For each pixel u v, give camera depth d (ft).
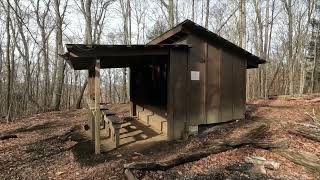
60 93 58.85
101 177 18.15
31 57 88.07
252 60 32.68
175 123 26.68
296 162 19.93
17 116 51.78
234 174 18.52
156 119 32.37
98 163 20.93
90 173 18.92
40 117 45.32
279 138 24.21
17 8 68.85
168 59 26.53
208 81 28.76
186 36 27.25
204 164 20.03
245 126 28.50
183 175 18.28
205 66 28.45
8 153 24.61
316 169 18.70
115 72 119.85
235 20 89.61
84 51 22.07
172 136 26.55
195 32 27.61
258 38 86.07
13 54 69.26
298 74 101.86
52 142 27.94
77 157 22.59
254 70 102.06
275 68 114.21
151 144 25.49
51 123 38.96
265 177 18.08
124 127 33.40
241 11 61.67
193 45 27.63
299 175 18.34
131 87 41.83
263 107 38.88
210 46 28.81
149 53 24.82
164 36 28.89
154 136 28.53
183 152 22.29
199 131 28.14
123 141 26.91
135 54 24.16
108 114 29.94
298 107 37.88
